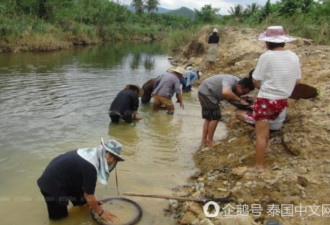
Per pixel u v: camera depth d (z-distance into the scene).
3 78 12.94
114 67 17.42
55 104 9.65
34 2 31.30
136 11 64.75
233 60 14.07
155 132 7.91
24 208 4.83
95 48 29.64
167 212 4.82
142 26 53.66
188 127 8.33
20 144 6.88
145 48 32.41
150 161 6.43
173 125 8.43
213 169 5.84
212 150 6.64
